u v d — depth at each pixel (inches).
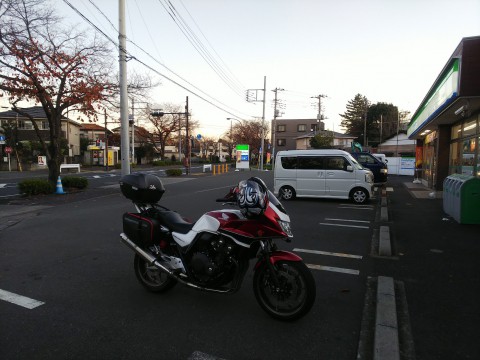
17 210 394.6
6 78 481.1
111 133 1872.5
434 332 126.6
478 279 179.9
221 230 133.5
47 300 152.6
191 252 143.8
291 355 111.8
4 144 1362.0
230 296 158.1
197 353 112.3
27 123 1588.3
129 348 115.0
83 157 1780.3
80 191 597.3
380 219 341.7
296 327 129.8
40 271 190.5
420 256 220.1
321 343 119.0
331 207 427.2
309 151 483.8
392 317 133.3
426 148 743.1
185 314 140.0
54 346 115.6
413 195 546.9
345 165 463.5
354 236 274.2
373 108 2464.3
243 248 132.0
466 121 466.0
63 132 1604.3
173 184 771.4
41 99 536.4
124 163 610.5
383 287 164.4
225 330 127.3
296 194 485.7
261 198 124.8
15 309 143.5
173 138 2421.3
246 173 1264.8
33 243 248.5
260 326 130.3
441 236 271.3
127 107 608.4
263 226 126.6
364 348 116.1
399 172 1149.1
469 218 314.0
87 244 245.9
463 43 293.6
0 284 171.2
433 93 439.2
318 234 281.1
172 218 157.5
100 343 117.8
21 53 461.7
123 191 164.9
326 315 139.6
